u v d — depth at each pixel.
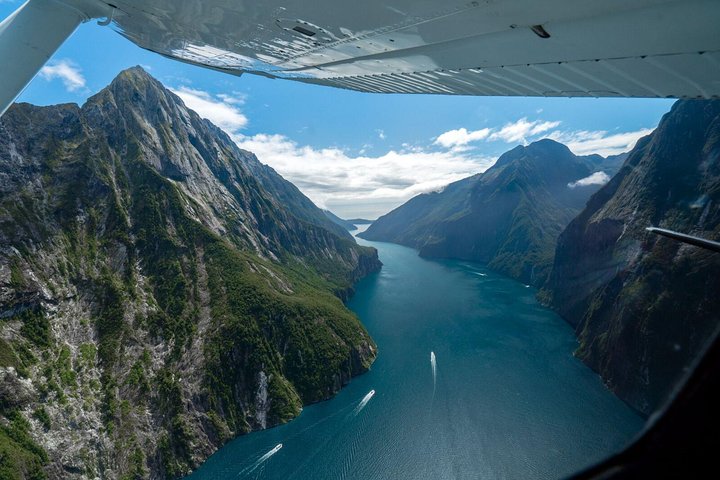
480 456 89.25
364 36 9.37
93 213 173.75
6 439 91.81
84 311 141.62
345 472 89.56
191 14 10.58
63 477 93.38
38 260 140.25
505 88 10.53
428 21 7.70
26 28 9.40
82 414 109.25
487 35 7.76
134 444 106.56
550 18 6.39
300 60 13.10
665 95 8.09
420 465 88.19
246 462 101.00
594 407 107.69
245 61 14.97
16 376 105.75
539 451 90.06
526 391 117.19
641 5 5.43
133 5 10.16
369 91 17.48
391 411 112.06
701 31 5.45
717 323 2.25
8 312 120.00
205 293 164.12
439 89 12.72
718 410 2.00
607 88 8.48
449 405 111.50
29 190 158.88
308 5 8.44
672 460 2.02
